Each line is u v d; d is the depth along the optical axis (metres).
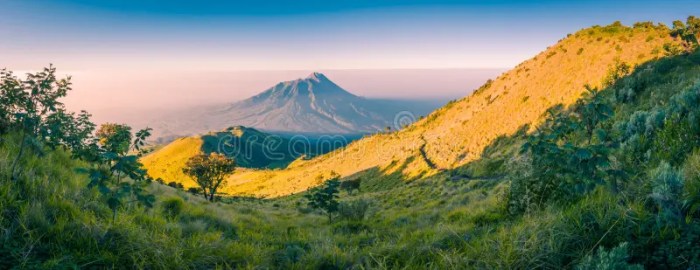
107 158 5.81
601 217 4.18
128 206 7.21
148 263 4.39
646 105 22.25
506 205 7.75
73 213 5.45
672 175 3.81
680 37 63.38
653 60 57.16
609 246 3.79
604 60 75.00
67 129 7.57
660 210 3.90
